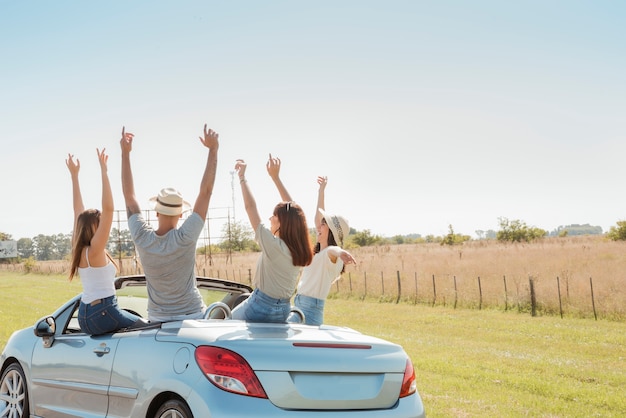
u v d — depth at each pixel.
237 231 82.50
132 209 5.05
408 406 4.49
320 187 7.03
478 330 15.83
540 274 25.36
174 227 5.06
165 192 5.00
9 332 14.32
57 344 5.66
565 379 10.06
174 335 4.44
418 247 64.44
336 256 5.72
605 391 9.21
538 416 7.71
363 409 4.29
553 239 58.91
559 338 14.48
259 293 5.04
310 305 5.87
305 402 4.09
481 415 7.64
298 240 4.98
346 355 4.30
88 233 5.32
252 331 4.36
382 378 4.42
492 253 40.38
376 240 82.25
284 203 5.09
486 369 10.78
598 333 15.16
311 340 4.28
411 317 18.61
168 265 4.87
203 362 4.07
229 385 3.96
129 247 52.34
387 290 25.09
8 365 6.36
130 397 4.56
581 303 19.06
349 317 18.75
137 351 4.65
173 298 4.94
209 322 4.58
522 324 16.84
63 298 27.27
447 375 10.23
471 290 23.08
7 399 6.23
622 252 34.34
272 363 4.05
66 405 5.39
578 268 26.95
